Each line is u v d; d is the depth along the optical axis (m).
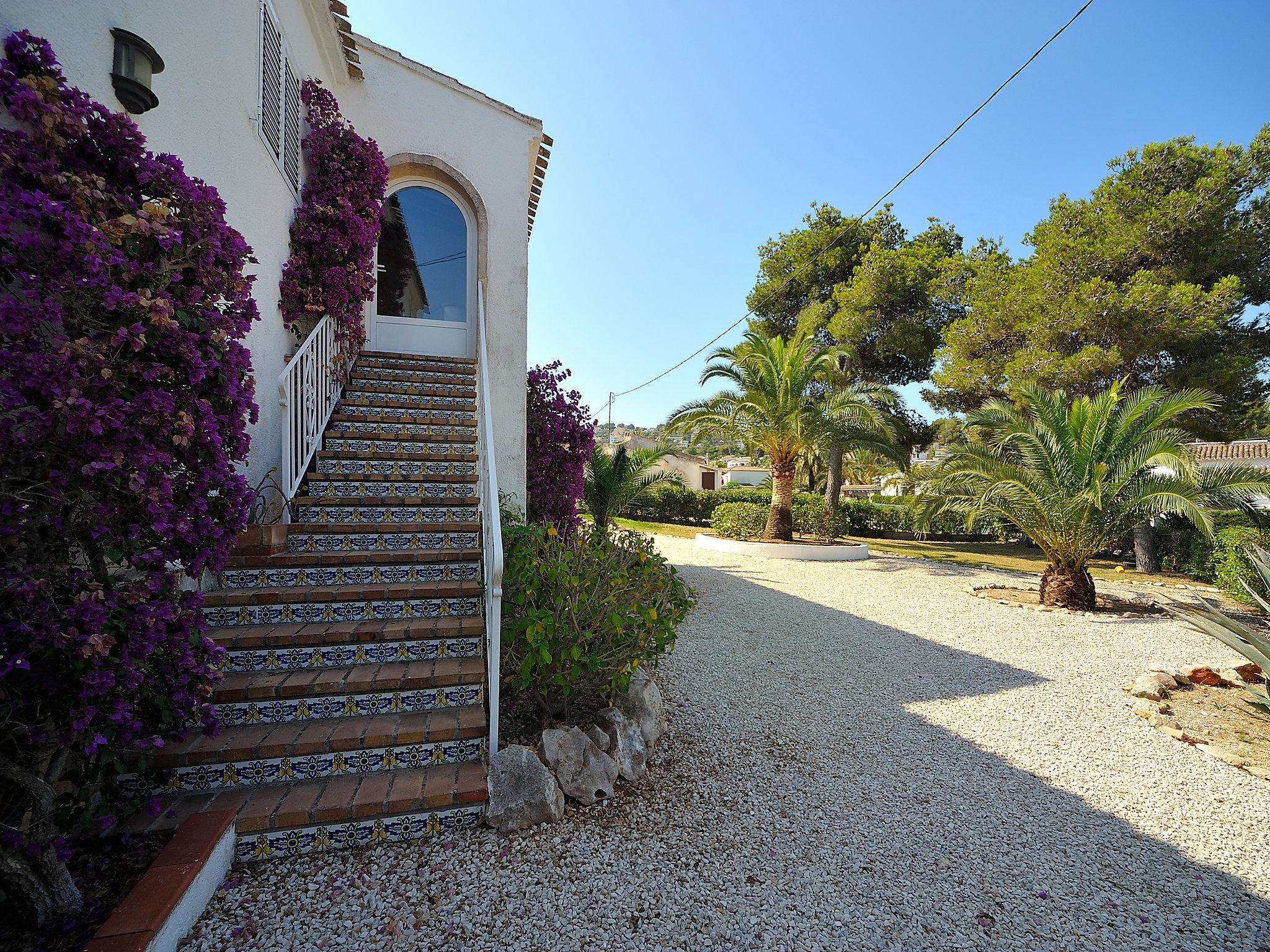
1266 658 4.66
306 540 4.23
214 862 2.31
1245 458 18.31
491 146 7.27
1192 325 11.93
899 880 2.72
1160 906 2.63
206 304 2.50
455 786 2.79
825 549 13.60
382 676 3.19
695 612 7.70
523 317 7.31
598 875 2.59
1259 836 3.19
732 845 2.90
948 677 5.65
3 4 2.11
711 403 14.46
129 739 2.20
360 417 5.73
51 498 1.93
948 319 18.08
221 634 3.30
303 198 5.58
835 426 13.54
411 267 7.33
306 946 2.10
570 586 3.50
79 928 2.04
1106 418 8.53
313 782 2.80
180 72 3.26
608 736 3.48
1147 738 4.39
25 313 1.87
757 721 4.43
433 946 2.16
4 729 2.01
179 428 2.23
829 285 20.75
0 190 1.94
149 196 2.42
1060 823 3.27
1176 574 12.90
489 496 3.45
